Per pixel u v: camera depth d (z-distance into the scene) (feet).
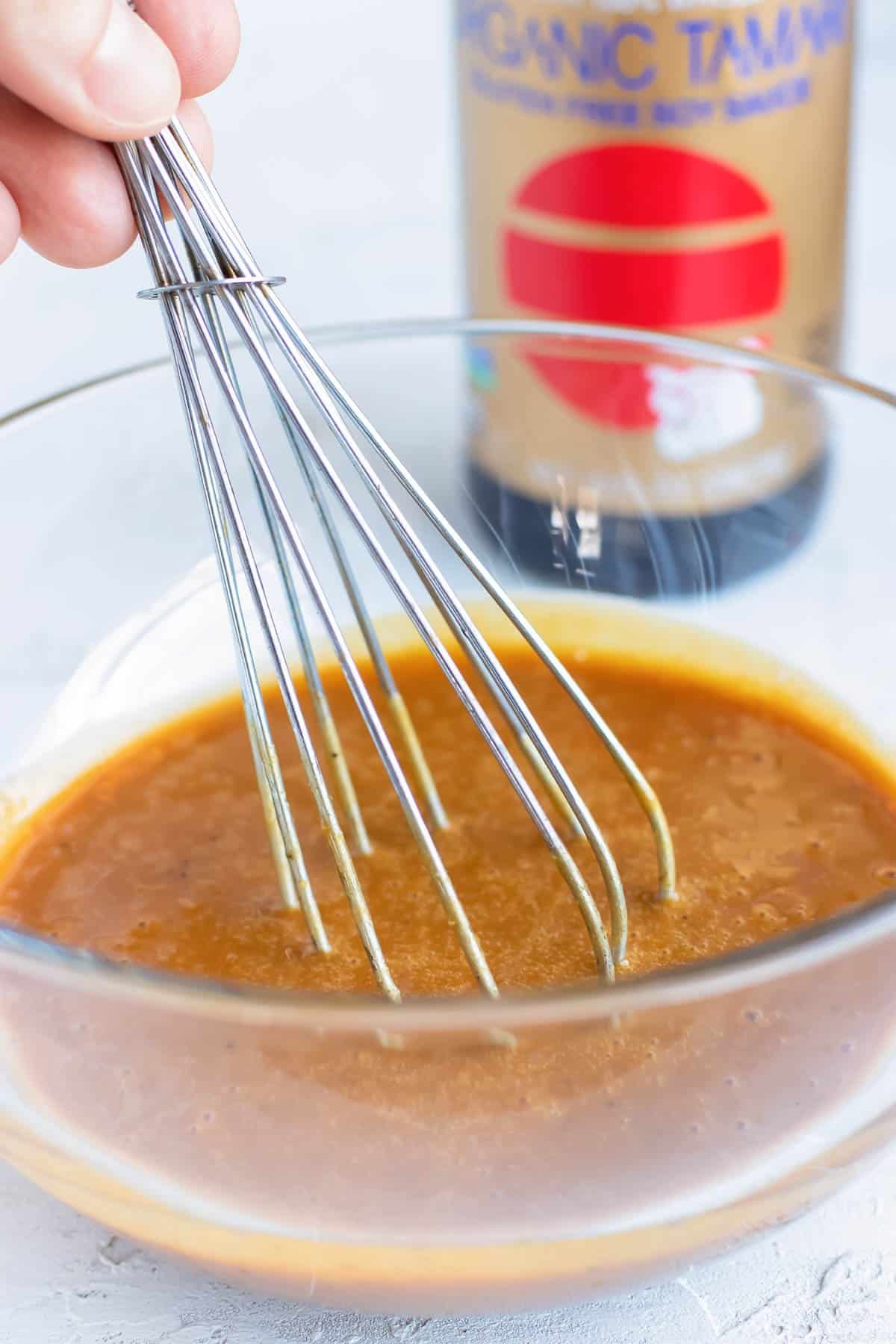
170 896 1.17
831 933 0.97
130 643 1.28
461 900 1.15
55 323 1.74
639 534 1.33
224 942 1.14
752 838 1.18
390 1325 1.11
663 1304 1.11
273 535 1.13
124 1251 1.14
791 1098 1.01
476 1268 1.02
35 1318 1.11
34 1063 1.02
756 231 1.42
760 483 1.31
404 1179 1.00
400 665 1.30
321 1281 1.03
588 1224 1.01
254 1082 0.99
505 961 1.12
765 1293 1.11
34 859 1.20
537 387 1.33
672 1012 0.96
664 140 1.39
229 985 0.96
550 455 1.34
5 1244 1.14
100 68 1.04
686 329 1.44
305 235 1.84
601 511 1.33
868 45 2.03
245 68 2.07
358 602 1.17
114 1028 0.98
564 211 1.42
